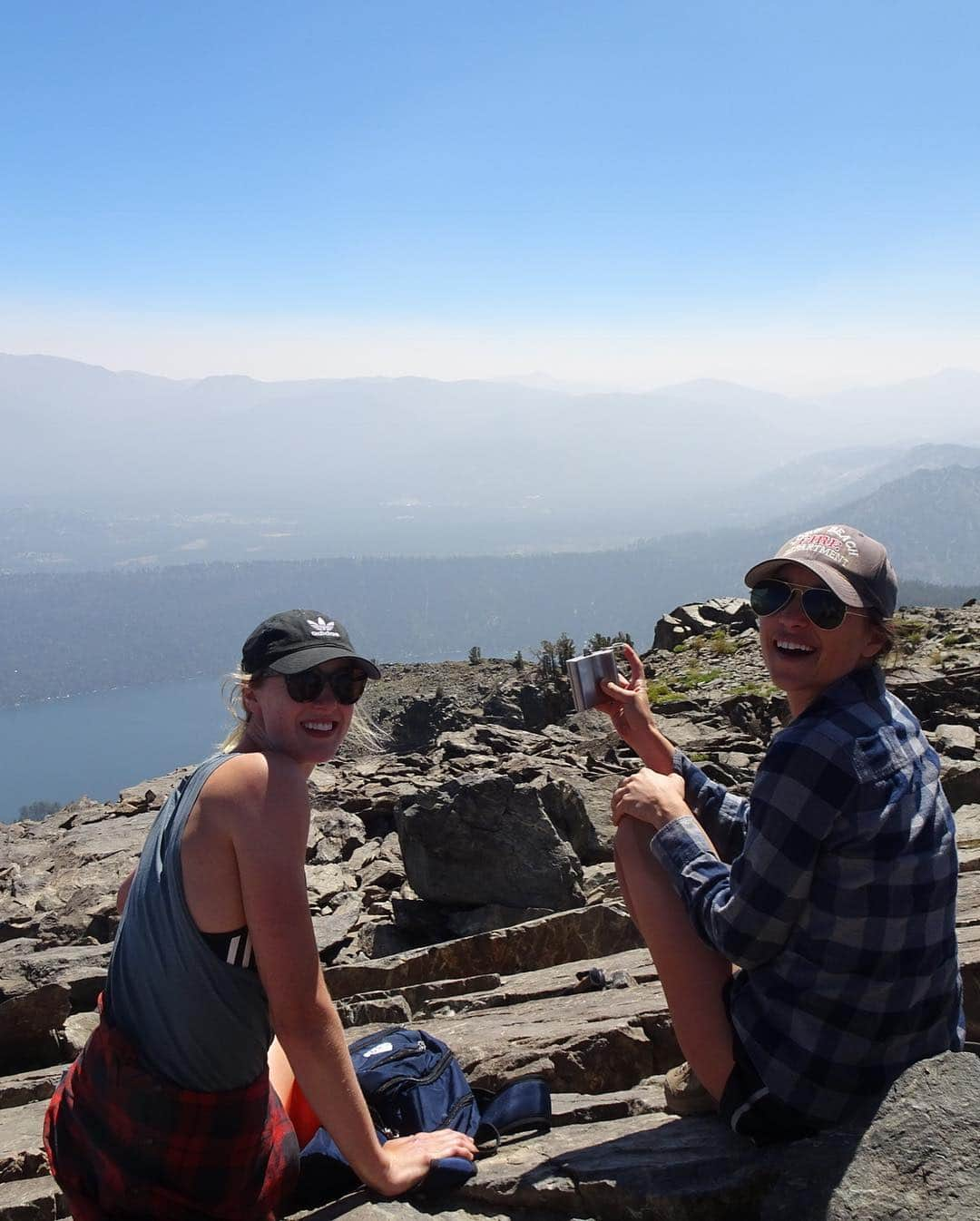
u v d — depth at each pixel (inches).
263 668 53.2
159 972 49.9
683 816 59.9
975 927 80.3
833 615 54.2
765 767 53.4
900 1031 52.6
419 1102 60.8
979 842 116.0
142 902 51.0
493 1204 54.5
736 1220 50.4
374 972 106.3
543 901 128.0
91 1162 51.8
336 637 54.5
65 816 227.1
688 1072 61.6
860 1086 52.7
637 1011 76.5
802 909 52.8
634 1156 54.8
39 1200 64.6
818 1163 48.3
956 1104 44.8
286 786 50.4
